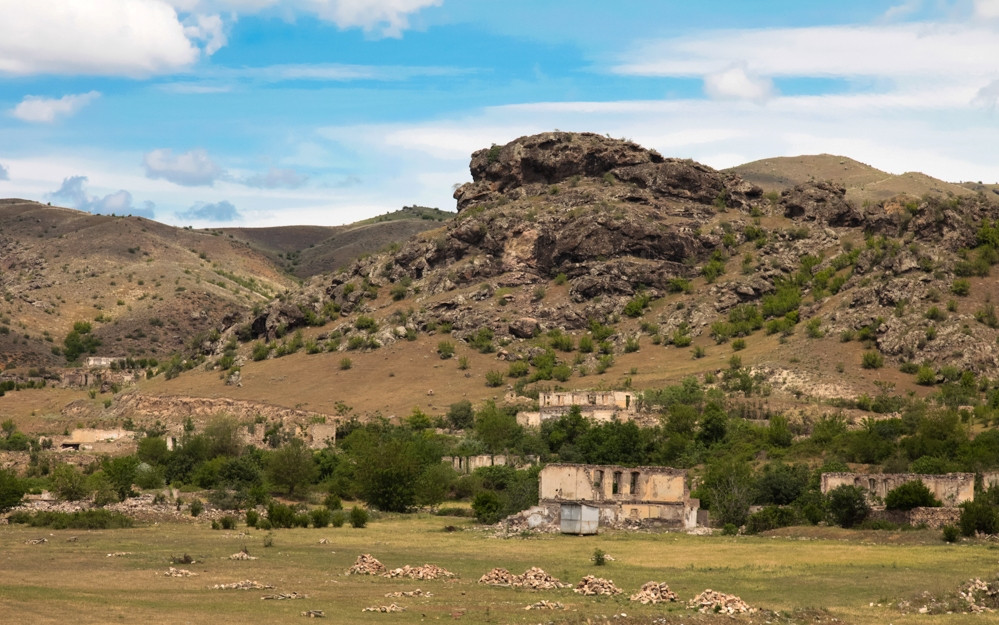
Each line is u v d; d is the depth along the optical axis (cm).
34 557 8912
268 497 13962
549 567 8669
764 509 11769
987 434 15200
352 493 15388
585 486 11725
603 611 6669
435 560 9081
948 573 8106
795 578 8031
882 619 6544
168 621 6091
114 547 9700
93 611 6309
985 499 11300
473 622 6316
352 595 7169
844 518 11275
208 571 8219
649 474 11756
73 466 15575
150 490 15188
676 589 7594
